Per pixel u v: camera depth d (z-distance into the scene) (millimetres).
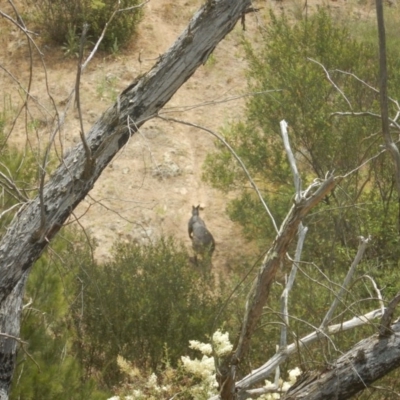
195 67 5406
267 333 11062
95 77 21406
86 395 9727
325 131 16031
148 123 20547
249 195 17375
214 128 20875
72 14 21562
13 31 22500
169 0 24719
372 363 5180
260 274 4988
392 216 14023
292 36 17828
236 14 5344
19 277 5414
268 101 17094
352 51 17109
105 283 12812
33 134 18562
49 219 5383
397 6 23578
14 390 8703
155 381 6129
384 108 4289
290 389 5359
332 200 13391
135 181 19141
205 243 17359
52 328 10445
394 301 5148
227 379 5320
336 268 13484
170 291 13109
